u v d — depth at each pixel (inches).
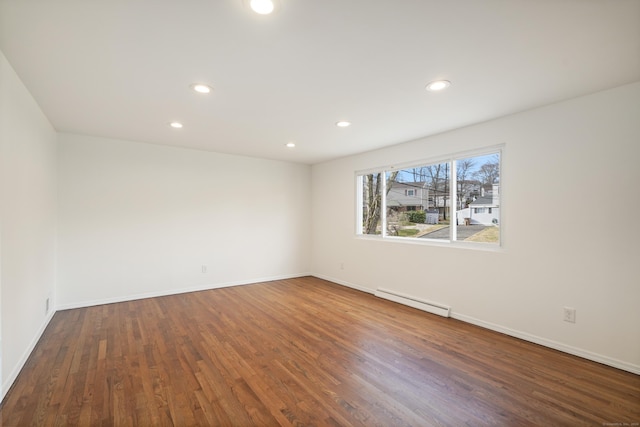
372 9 59.0
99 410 74.0
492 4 57.4
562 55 75.7
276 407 75.7
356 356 102.6
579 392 81.9
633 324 91.7
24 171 95.8
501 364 97.1
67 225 151.3
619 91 93.7
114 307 154.8
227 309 152.6
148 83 92.3
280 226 222.4
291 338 117.3
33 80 90.0
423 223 159.8
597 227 98.3
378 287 179.5
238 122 130.5
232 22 63.1
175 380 87.5
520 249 117.1
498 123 123.6
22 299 94.7
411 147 161.5
